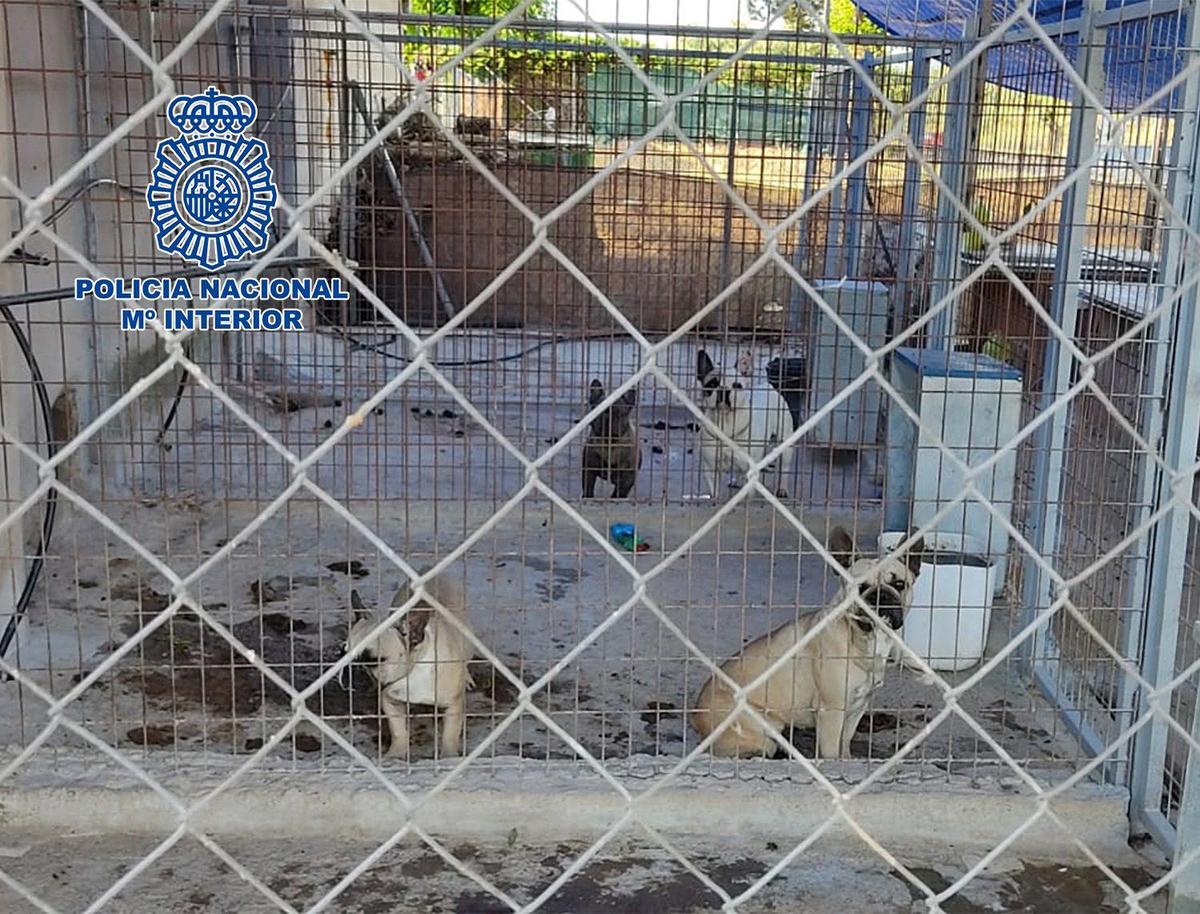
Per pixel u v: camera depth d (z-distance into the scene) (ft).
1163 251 11.76
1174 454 11.46
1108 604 14.60
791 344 23.29
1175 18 13.09
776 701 12.65
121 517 19.29
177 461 19.99
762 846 11.87
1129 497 12.76
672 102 4.75
